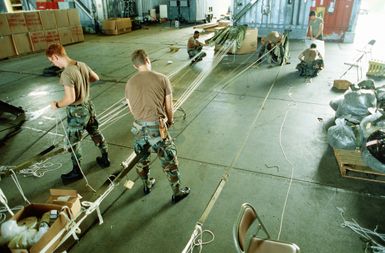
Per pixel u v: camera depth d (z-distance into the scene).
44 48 11.62
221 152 4.23
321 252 2.61
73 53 11.01
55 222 2.45
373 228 2.84
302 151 4.19
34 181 3.72
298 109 5.61
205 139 4.61
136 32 16.08
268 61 8.77
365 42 11.82
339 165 3.72
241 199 3.29
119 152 4.33
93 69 8.70
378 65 7.31
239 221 2.03
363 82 4.87
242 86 6.98
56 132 5.00
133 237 2.85
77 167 3.66
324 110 5.52
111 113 5.66
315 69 7.44
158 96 2.73
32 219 2.61
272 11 12.16
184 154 4.21
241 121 5.18
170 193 3.43
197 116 5.43
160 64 9.08
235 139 4.58
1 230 2.42
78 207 2.87
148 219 3.05
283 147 4.30
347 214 3.02
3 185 3.65
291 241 2.73
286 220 2.97
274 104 5.88
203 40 12.81
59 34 12.16
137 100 2.71
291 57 9.59
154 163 4.00
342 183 3.49
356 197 3.25
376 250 2.61
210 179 3.65
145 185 3.37
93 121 3.63
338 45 11.44
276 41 8.68
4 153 4.40
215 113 5.54
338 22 11.98
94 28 15.90
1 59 10.11
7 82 7.76
